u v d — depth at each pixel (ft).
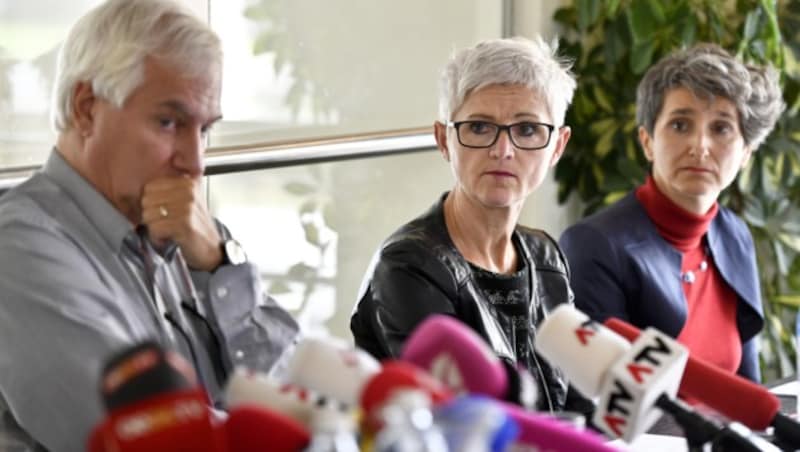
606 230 25.21
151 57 16.29
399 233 20.45
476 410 8.07
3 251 15.88
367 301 20.56
